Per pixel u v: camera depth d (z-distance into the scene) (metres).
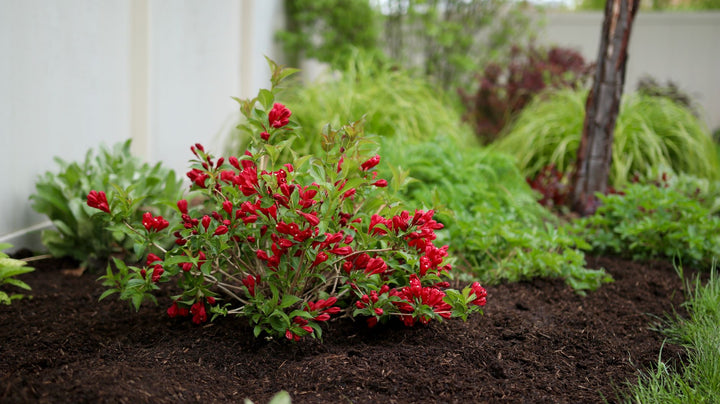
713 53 9.90
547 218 4.45
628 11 4.32
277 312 2.05
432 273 2.22
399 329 2.37
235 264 2.40
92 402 1.68
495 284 3.10
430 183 3.93
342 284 2.45
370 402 1.83
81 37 3.69
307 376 1.97
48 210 3.16
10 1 3.00
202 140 5.77
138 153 4.44
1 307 2.53
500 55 9.70
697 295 2.93
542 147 5.84
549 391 1.98
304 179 2.48
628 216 3.82
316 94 5.13
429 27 9.05
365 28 8.76
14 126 3.11
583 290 3.12
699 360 2.21
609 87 4.47
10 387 1.73
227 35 6.28
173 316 2.41
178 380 1.92
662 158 5.29
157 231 2.15
